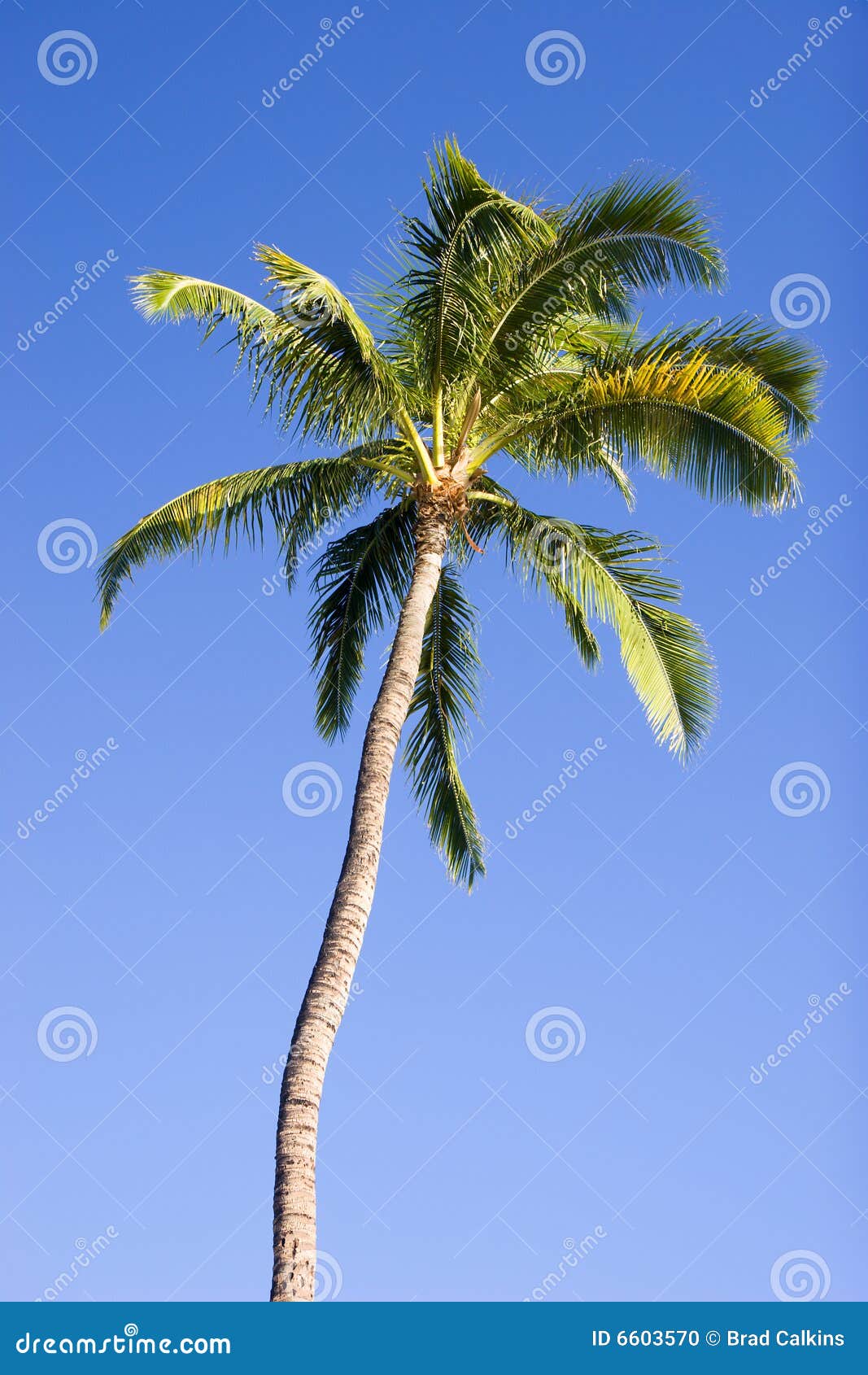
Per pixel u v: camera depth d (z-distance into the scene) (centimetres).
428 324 1434
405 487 1551
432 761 1593
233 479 1502
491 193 1360
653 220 1359
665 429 1383
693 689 1434
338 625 1567
